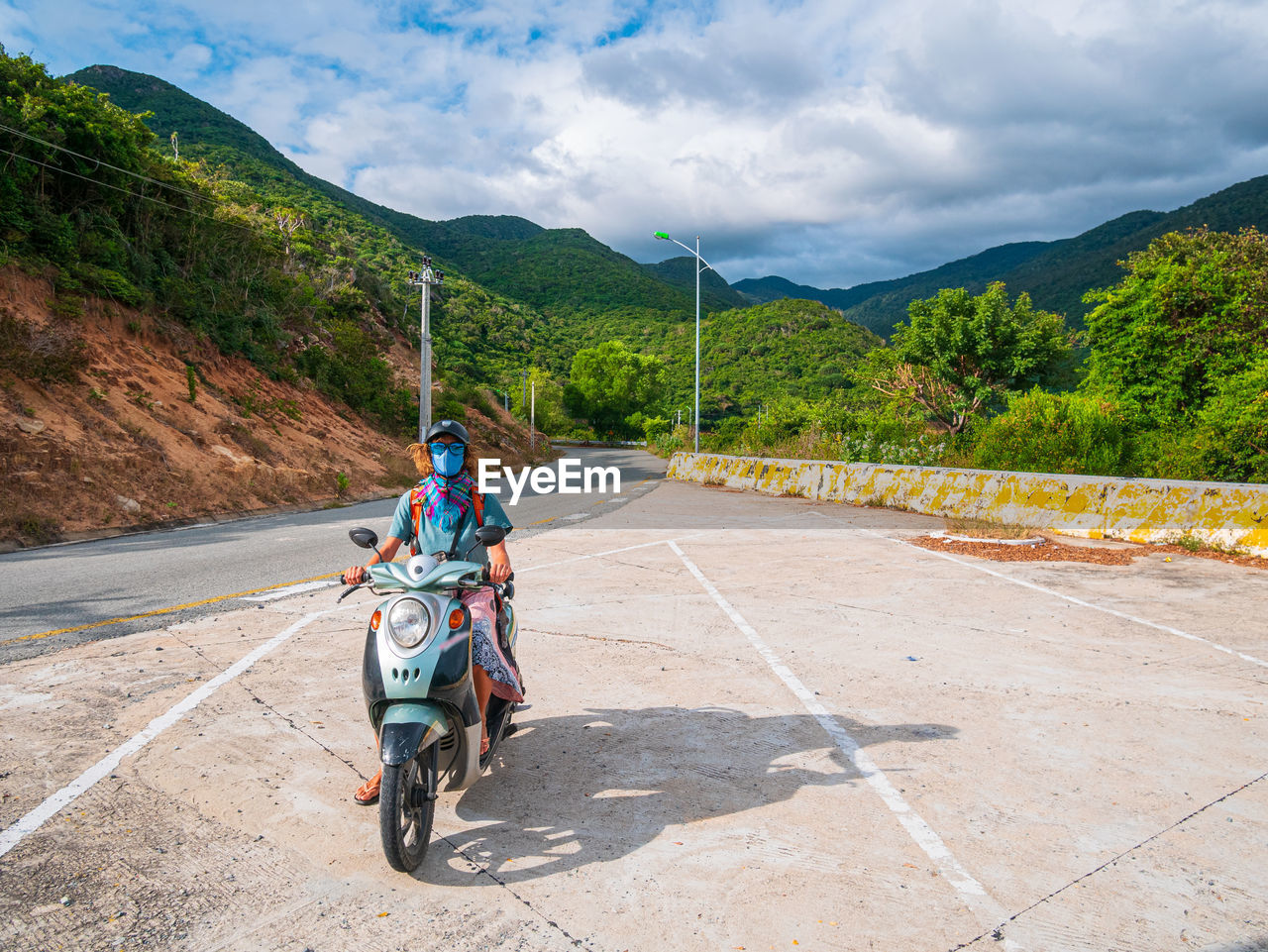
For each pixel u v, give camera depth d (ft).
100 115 79.10
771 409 111.55
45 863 10.37
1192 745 14.25
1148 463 51.21
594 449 317.42
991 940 8.84
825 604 25.23
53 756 13.65
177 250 92.32
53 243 68.18
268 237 117.70
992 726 15.16
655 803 12.19
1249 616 23.47
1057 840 11.03
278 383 95.55
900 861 10.52
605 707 16.30
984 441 60.39
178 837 11.10
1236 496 34.53
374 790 12.05
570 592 27.14
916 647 20.43
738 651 20.15
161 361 74.49
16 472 45.75
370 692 10.50
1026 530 38.01
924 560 33.12
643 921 9.22
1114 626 22.38
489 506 12.50
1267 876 10.15
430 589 10.89
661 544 38.17
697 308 112.27
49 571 32.04
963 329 88.43
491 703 12.40
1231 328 61.57
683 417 383.86
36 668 18.44
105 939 8.84
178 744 14.20
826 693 17.03
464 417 157.28
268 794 12.37
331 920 9.25
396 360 176.86
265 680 17.66
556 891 9.88
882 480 57.47
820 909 9.45
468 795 12.50
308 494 68.74
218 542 41.14
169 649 20.02
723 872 10.28
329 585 28.19
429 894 9.82
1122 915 9.30
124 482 51.93
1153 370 64.18
